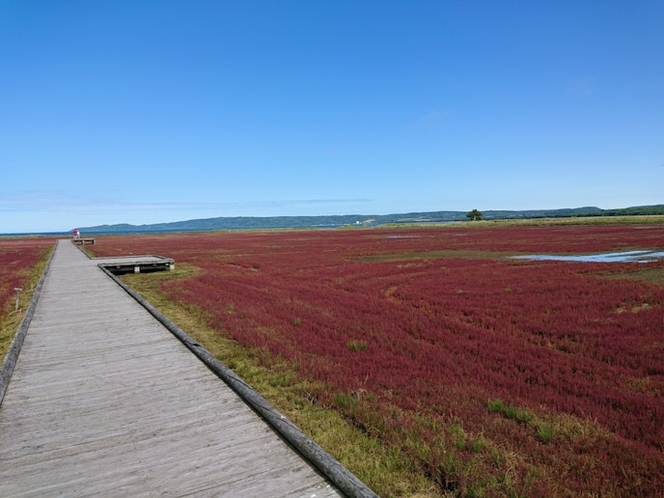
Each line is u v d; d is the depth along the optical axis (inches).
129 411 194.9
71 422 183.6
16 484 138.3
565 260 1038.4
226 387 225.1
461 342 352.5
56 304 466.9
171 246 1903.3
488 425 202.4
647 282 666.8
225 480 140.3
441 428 199.9
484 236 2186.3
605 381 267.9
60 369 254.4
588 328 395.2
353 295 587.2
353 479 135.3
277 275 826.8
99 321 382.6
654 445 189.9
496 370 291.3
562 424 205.6
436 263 1002.7
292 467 148.6
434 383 259.4
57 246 1780.3
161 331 346.3
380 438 195.0
